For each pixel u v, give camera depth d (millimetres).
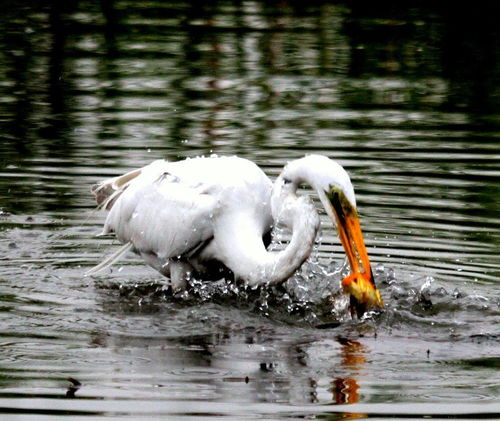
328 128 18016
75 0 30656
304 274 12172
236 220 11570
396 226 13492
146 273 12688
